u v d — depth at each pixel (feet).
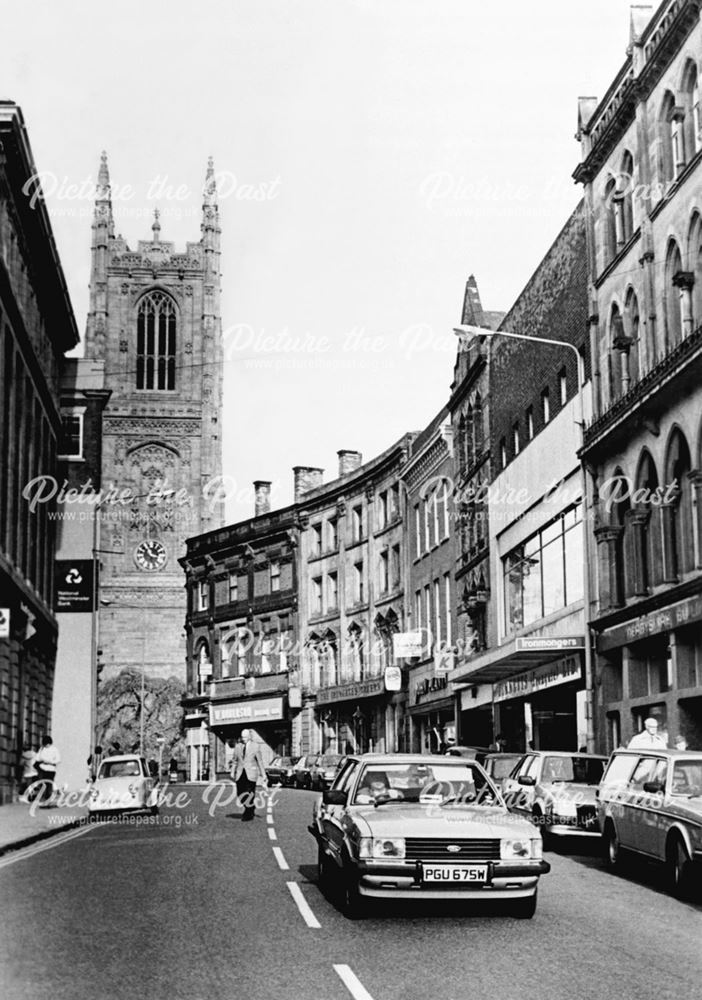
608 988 30.66
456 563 167.22
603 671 105.50
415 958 34.32
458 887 39.86
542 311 128.36
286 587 246.06
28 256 141.79
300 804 115.75
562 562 119.03
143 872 54.44
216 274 427.33
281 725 245.24
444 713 174.91
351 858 40.52
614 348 103.71
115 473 408.26
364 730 211.82
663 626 90.27
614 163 107.76
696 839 45.57
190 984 30.68
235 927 39.22
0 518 124.16
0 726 117.29
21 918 41.04
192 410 414.21
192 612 282.97
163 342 422.41
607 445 104.88
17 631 131.13
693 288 89.61
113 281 423.23
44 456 165.78
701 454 85.92
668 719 90.12
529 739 134.82
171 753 350.02
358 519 222.48
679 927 40.40
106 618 392.06
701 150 86.79
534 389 131.03
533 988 30.55
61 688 182.50
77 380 189.06
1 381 120.57
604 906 45.16
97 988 30.19
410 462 191.72
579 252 116.06
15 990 29.91
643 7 103.71
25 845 70.18
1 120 114.83
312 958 34.19
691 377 85.66
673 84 93.50
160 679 377.30
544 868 40.55
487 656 123.95
